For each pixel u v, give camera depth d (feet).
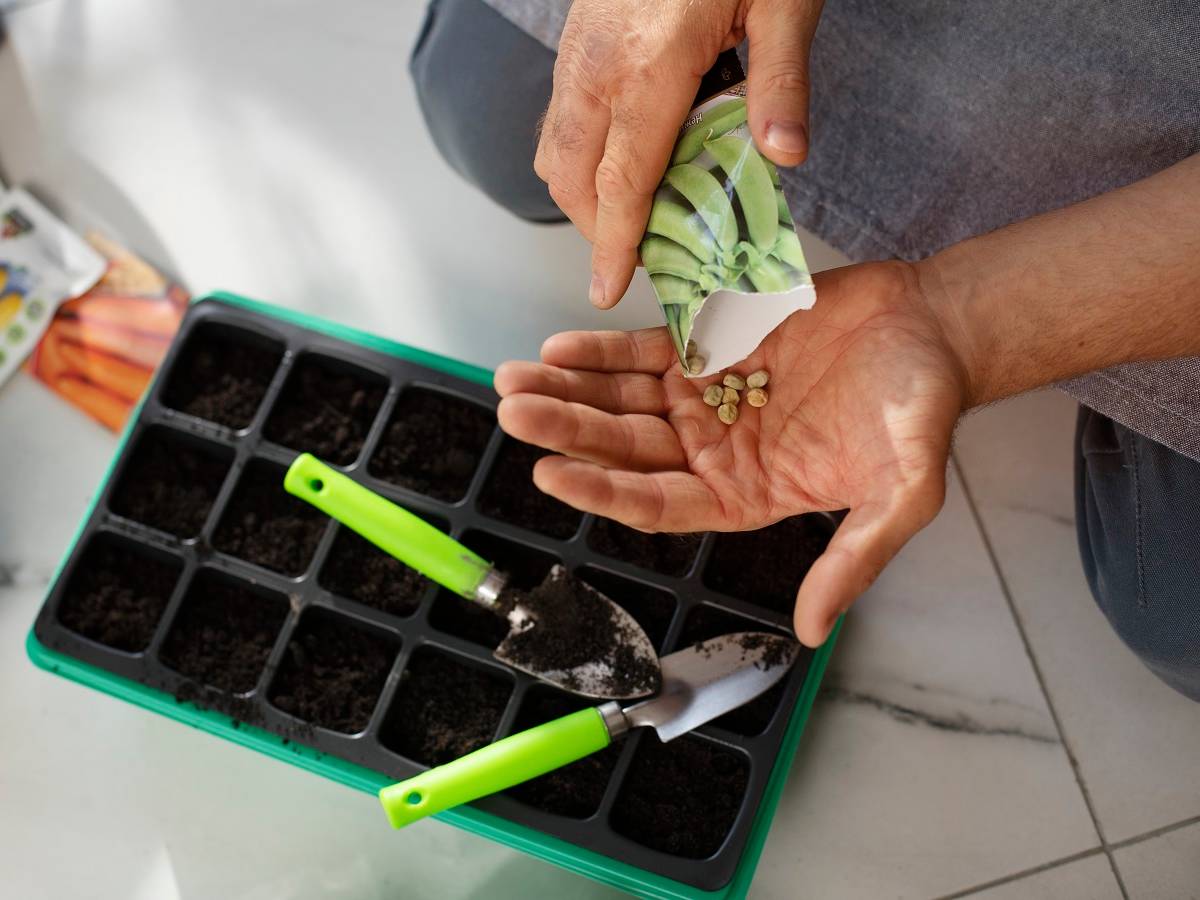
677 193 2.02
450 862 2.61
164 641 2.45
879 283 2.03
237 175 2.92
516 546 2.51
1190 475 2.34
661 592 2.49
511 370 2.08
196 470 2.58
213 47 2.97
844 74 2.23
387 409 2.54
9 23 2.97
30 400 2.80
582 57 2.03
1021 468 2.79
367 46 2.96
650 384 2.14
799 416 2.06
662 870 2.35
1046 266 2.02
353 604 2.46
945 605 2.73
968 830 2.63
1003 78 2.15
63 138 2.94
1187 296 1.99
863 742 2.67
